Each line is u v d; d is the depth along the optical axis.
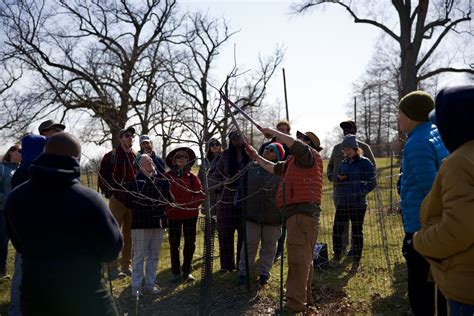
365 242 7.93
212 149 6.49
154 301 5.55
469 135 2.39
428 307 3.69
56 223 2.62
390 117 42.28
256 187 5.75
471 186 2.25
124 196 5.81
